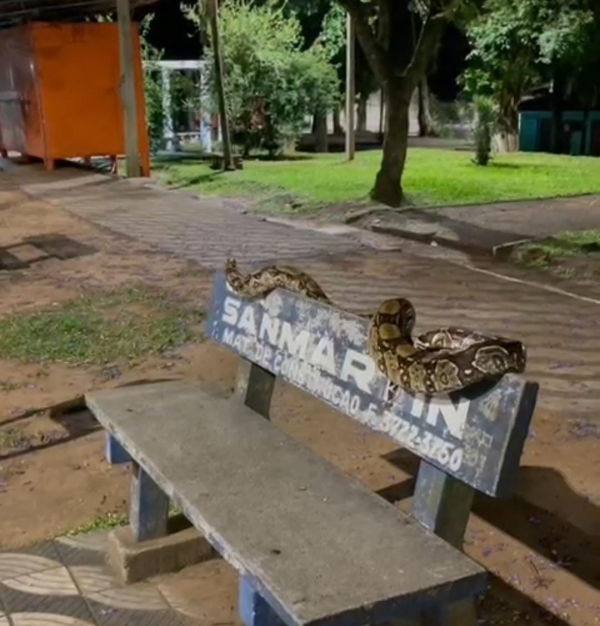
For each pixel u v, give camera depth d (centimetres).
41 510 382
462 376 245
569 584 313
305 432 451
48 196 1446
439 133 2778
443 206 1264
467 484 248
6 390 528
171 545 328
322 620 209
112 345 607
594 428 450
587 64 2175
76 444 452
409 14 2512
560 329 639
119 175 1731
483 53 2131
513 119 2300
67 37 1694
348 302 725
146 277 823
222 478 282
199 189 1529
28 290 788
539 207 1259
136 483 325
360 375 289
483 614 296
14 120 1894
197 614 303
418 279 807
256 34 2066
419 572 228
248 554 236
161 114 2167
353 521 255
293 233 1067
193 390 370
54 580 325
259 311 347
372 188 1379
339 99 2350
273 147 2148
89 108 1750
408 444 266
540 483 388
